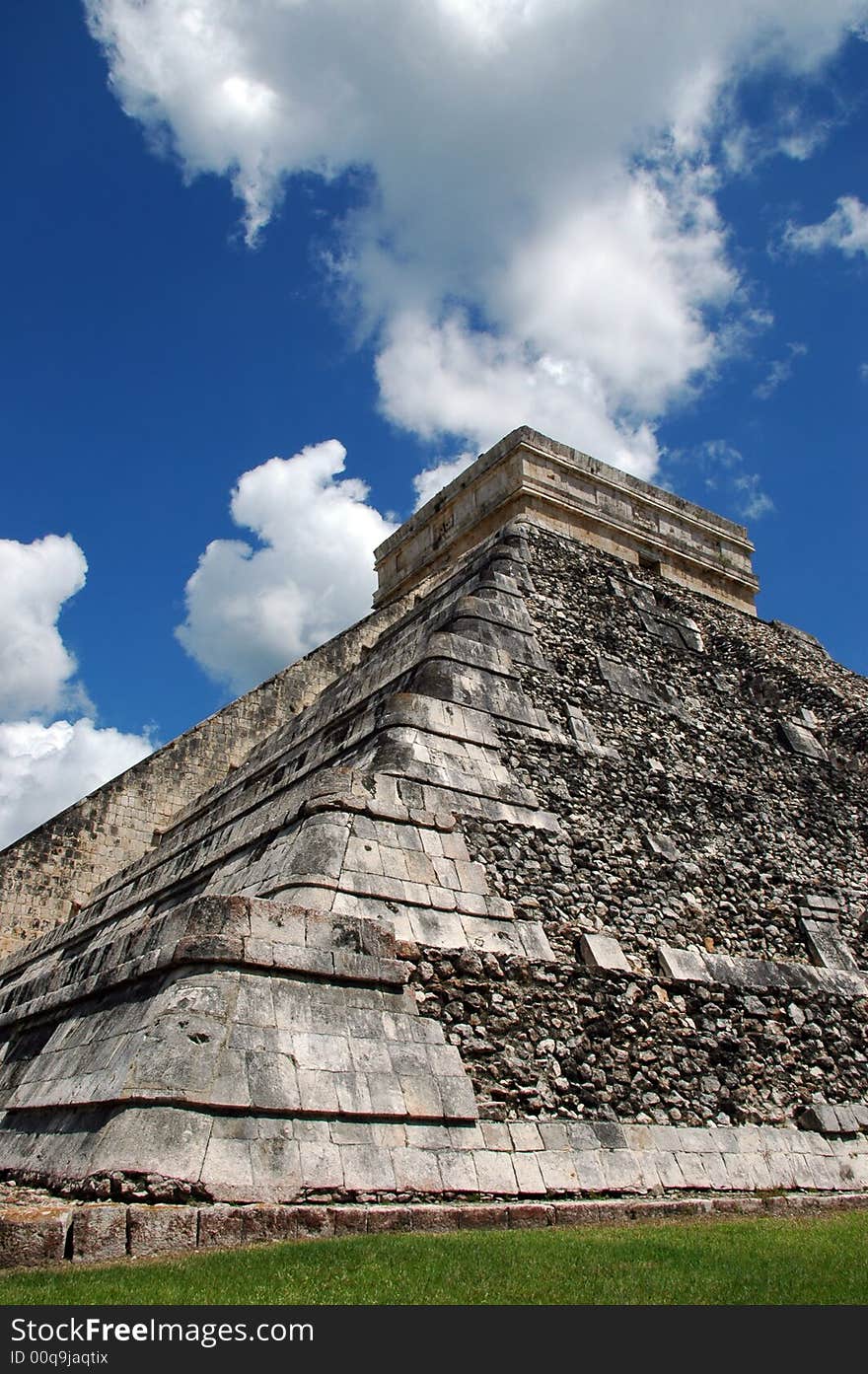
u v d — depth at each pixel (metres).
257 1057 7.27
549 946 10.22
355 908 9.01
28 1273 5.26
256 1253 5.70
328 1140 7.21
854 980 12.89
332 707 14.65
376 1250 5.80
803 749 16.12
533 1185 8.18
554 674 13.54
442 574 19.20
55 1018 9.57
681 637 16.55
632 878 11.74
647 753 13.61
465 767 11.16
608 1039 9.94
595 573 16.44
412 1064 8.14
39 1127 7.89
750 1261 5.89
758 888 13.12
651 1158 9.23
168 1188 6.32
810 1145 10.59
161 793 19.11
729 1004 11.27
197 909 7.90
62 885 17.66
